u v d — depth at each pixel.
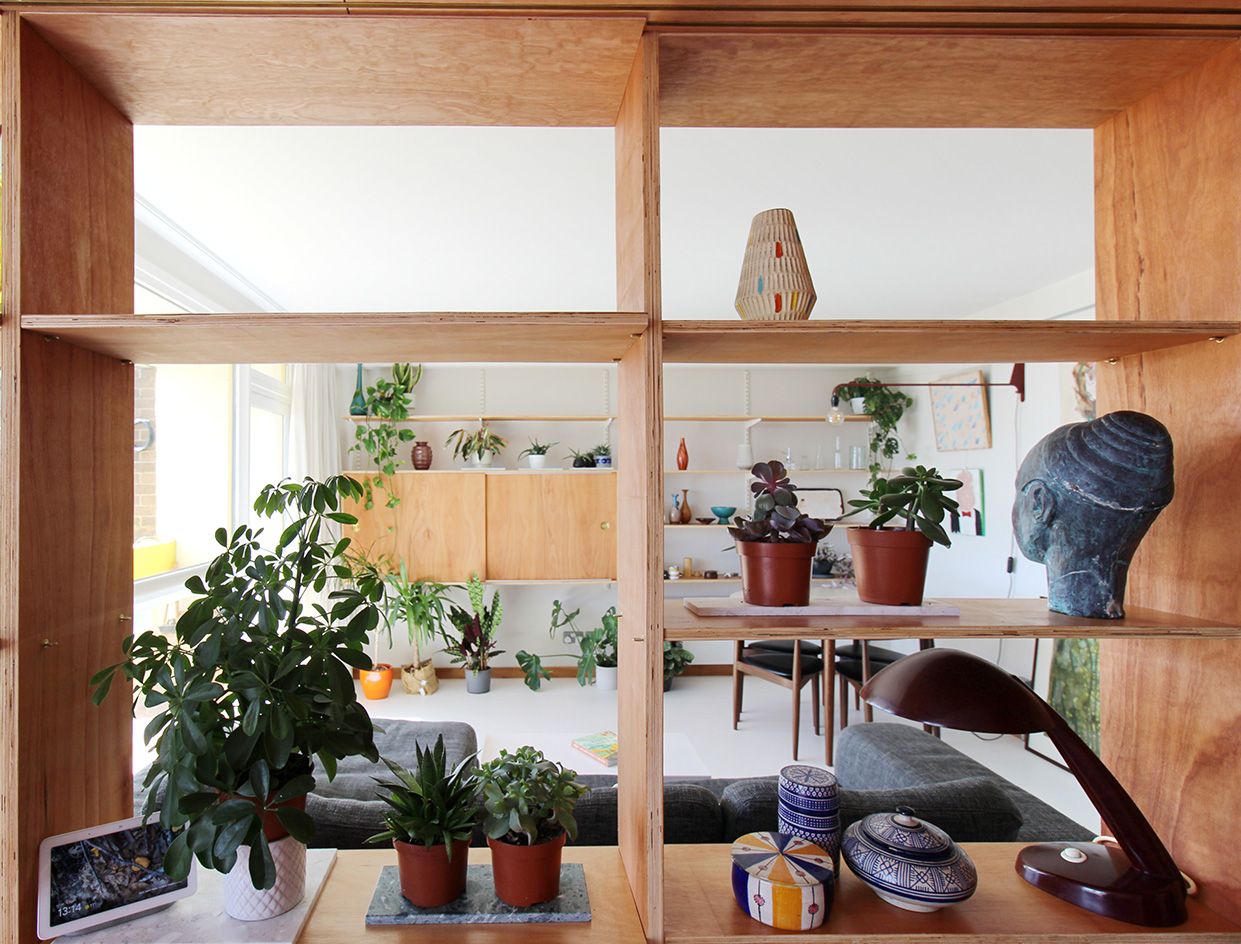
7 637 0.94
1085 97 1.22
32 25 0.97
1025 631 1.00
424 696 5.34
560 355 1.23
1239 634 1.01
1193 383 1.14
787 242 1.13
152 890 1.04
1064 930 1.02
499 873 1.07
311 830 0.97
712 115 1.27
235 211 2.84
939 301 4.46
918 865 1.06
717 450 6.12
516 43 1.03
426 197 2.72
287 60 1.06
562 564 5.58
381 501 5.44
